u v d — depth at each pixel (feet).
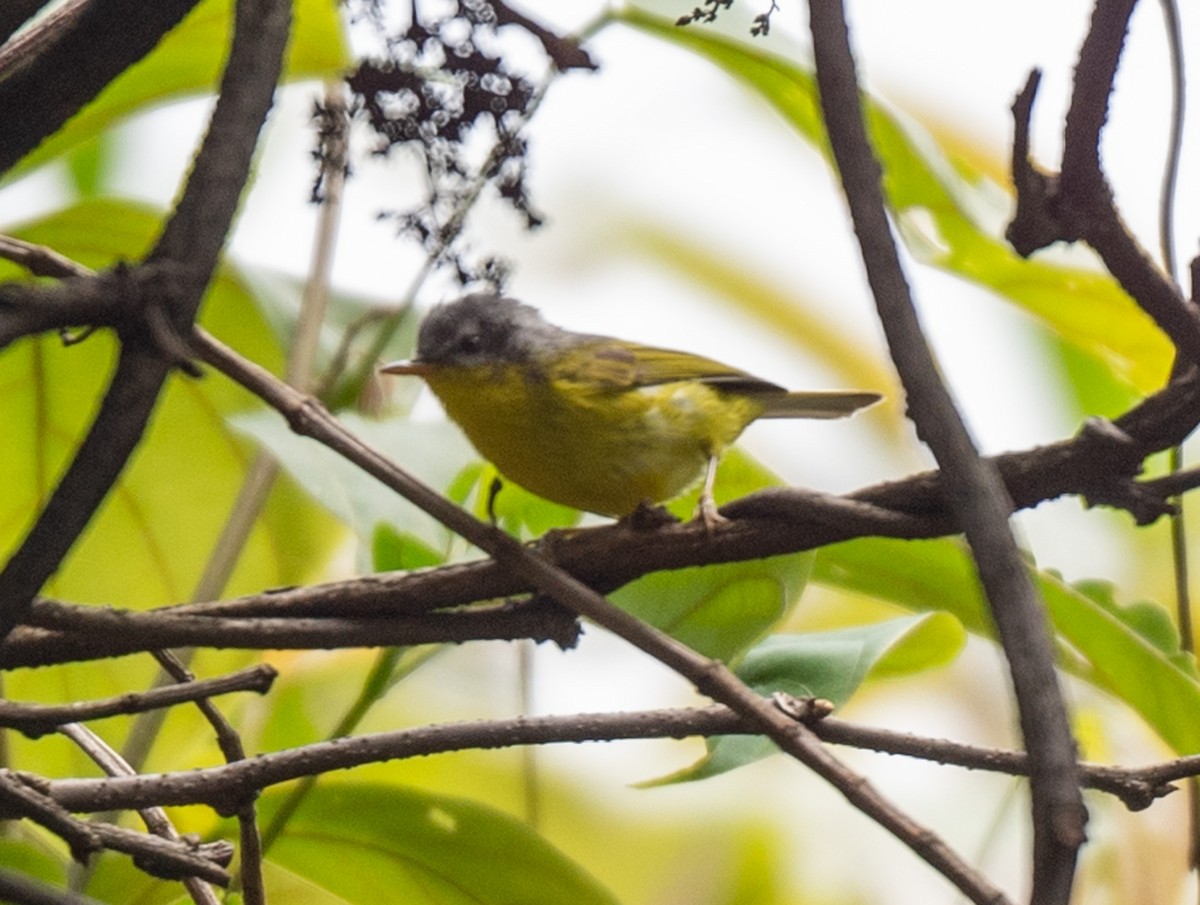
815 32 14.97
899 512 18.62
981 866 28.48
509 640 19.99
